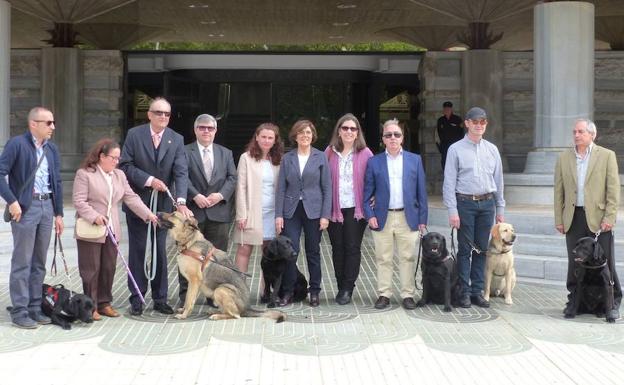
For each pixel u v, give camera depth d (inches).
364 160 326.0
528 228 393.7
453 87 765.3
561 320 297.9
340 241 329.1
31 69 761.0
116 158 293.9
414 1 742.5
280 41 1109.1
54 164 285.9
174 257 464.1
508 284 325.1
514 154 753.0
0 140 518.6
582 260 290.2
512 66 749.9
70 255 413.1
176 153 309.6
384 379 221.9
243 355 245.4
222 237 327.6
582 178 305.0
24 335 268.1
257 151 329.4
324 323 291.6
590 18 509.0
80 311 281.7
